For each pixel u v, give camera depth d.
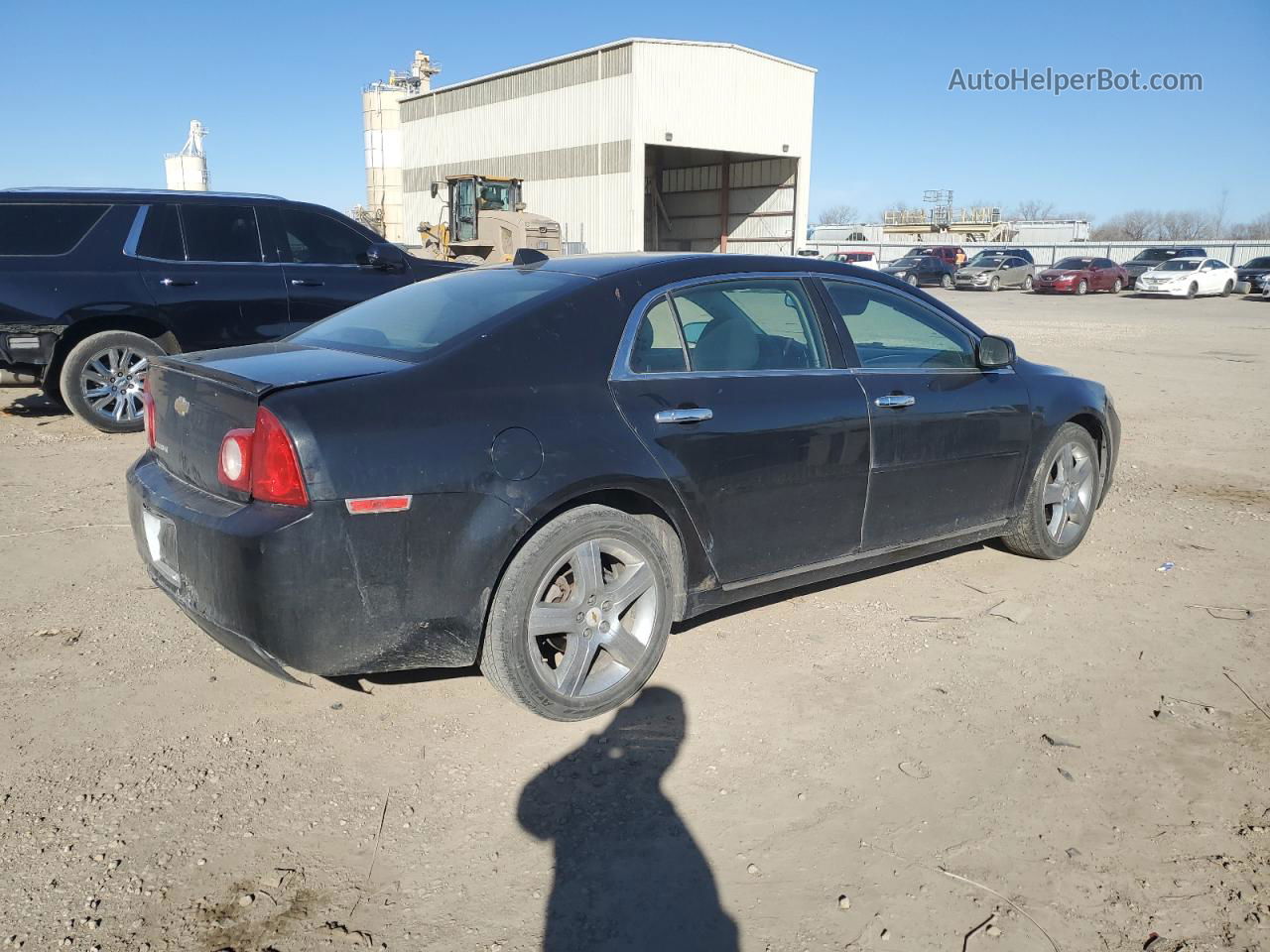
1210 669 3.85
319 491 2.81
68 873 2.56
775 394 3.77
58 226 7.56
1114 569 5.01
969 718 3.44
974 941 2.38
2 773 2.99
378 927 2.40
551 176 42.31
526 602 3.15
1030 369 4.96
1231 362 14.23
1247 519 5.97
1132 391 11.34
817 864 2.65
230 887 2.53
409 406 2.99
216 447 3.05
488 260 28.48
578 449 3.21
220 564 2.89
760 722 3.39
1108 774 3.09
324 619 2.87
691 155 47.31
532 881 2.58
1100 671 3.82
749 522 3.73
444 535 2.98
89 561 4.84
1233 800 2.96
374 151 58.09
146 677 3.64
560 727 3.34
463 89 46.69
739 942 2.37
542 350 3.30
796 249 43.59
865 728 3.36
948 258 43.22
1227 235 95.81
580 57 39.72
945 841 2.75
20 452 7.14
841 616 4.33
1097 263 36.69
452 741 3.25
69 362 7.61
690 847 2.72
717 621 4.25
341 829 2.77
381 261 8.63
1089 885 2.58
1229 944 2.37
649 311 3.58
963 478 4.47
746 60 39.81
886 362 4.26
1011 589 4.70
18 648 3.86
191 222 7.98
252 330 8.19
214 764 3.08
